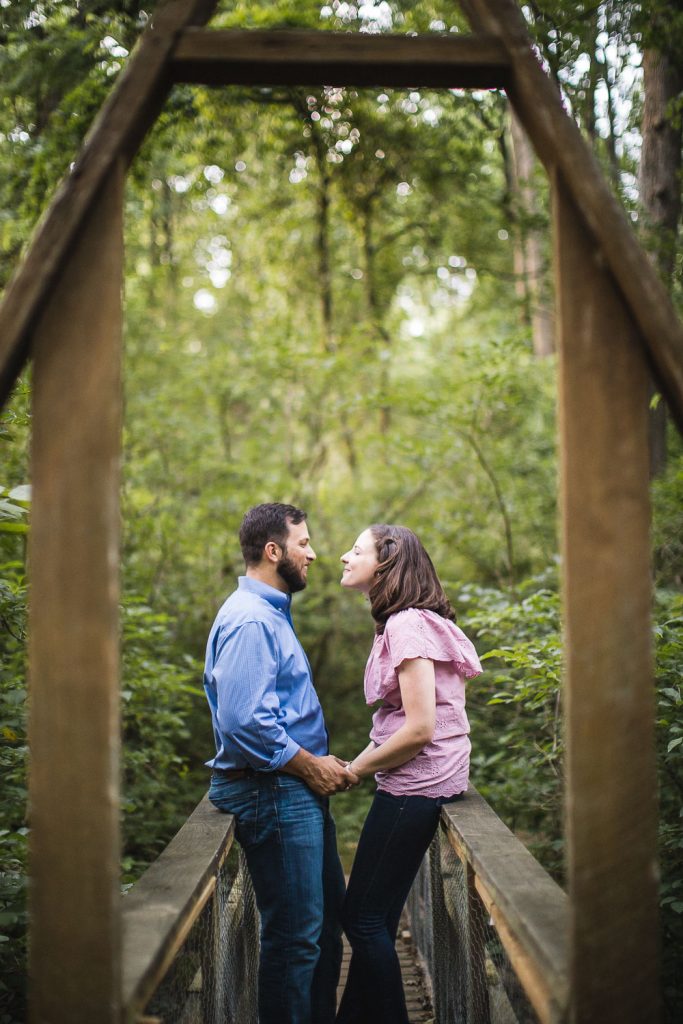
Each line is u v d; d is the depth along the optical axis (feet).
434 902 10.48
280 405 28.55
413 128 25.40
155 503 24.95
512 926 6.01
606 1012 4.93
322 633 28.50
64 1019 4.94
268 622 8.35
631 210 15.71
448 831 8.36
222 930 7.91
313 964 8.27
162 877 6.69
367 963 8.37
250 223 33.04
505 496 24.47
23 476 14.93
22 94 15.25
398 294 38.50
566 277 5.25
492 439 24.54
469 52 5.39
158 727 16.51
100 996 4.92
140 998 5.12
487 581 25.12
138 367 29.14
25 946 9.02
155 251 30.63
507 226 28.91
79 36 14.29
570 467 5.18
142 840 15.60
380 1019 8.36
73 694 5.10
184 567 25.25
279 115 21.09
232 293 35.27
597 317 5.24
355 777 8.16
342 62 5.34
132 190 20.63
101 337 5.21
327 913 9.26
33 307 5.12
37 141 15.01
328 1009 9.21
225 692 8.09
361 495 28.96
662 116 15.33
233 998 8.61
